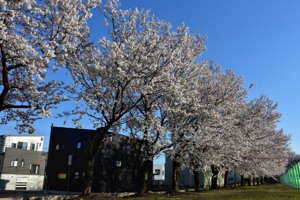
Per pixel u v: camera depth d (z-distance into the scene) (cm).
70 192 3716
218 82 2311
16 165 4588
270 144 3419
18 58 1123
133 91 1647
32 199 1638
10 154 4541
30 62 1124
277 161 3984
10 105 1271
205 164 2309
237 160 2803
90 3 1341
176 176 2552
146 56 1534
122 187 4006
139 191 2078
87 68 1538
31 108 1336
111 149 3981
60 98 1392
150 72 1558
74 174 4062
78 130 4247
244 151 2584
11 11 1064
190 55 2000
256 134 3017
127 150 4172
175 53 1695
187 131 2070
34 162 4819
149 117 1859
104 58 1559
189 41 2028
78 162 4084
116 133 2033
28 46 1089
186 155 2147
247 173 3547
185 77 2052
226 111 2312
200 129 2022
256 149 3031
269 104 3434
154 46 1609
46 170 4300
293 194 2489
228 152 2316
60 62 1313
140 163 2106
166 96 1912
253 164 3266
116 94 1603
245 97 2717
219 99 2239
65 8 1248
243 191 3094
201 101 2195
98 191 3722
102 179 3800
